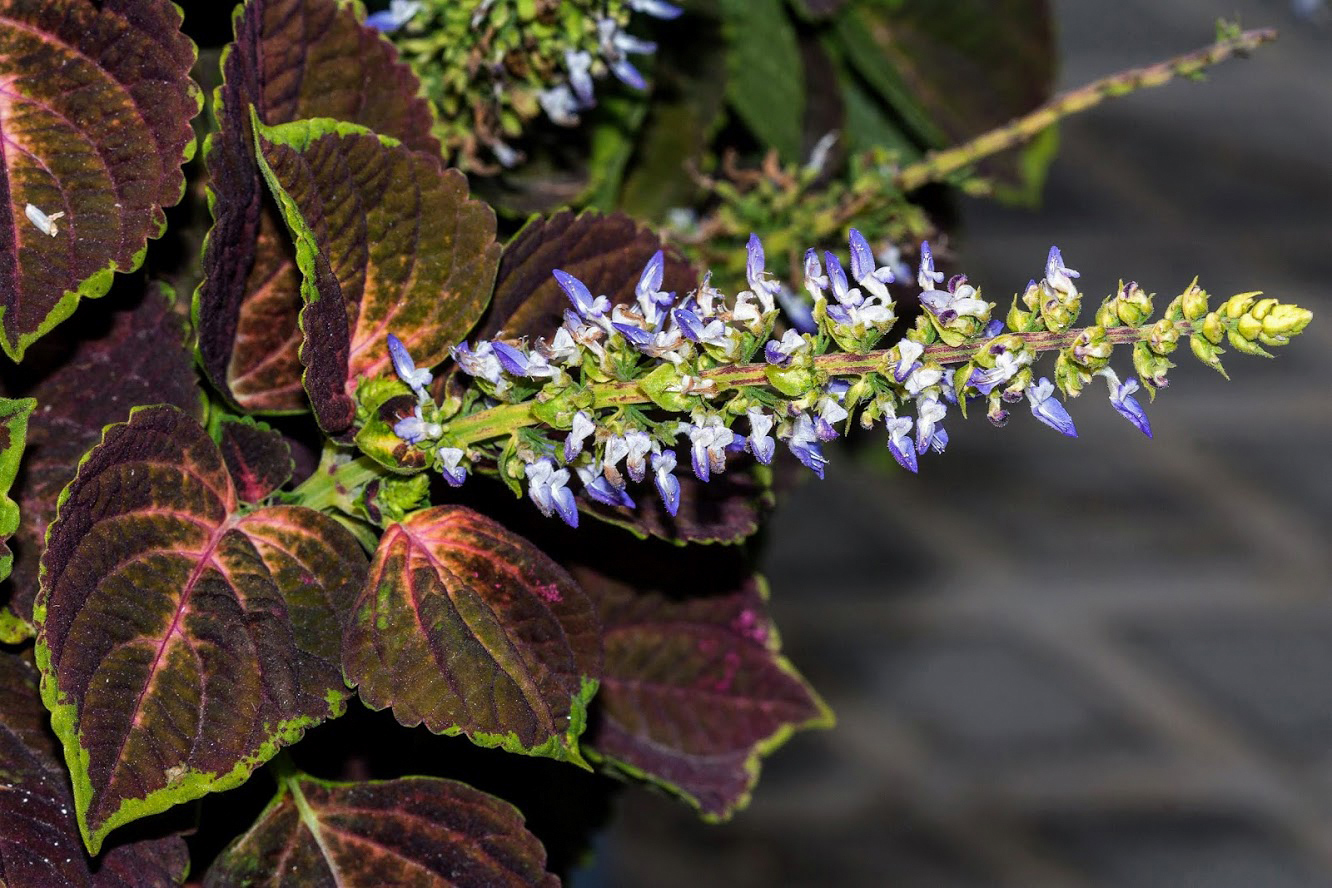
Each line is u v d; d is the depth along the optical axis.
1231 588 2.16
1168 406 2.36
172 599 0.77
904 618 2.11
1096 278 2.40
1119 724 2.03
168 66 0.78
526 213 0.88
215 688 0.77
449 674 0.77
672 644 0.87
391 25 0.84
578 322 0.75
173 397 0.80
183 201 0.81
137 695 0.76
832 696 2.04
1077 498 2.25
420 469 0.78
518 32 0.84
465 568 0.78
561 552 0.85
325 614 0.78
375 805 0.81
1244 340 0.73
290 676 0.77
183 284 0.81
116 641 0.76
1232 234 2.51
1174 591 2.16
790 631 2.09
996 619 2.12
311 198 0.78
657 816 1.93
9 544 0.79
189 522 0.78
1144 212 2.54
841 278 0.75
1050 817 1.94
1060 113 0.89
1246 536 2.21
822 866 1.90
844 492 2.24
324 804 0.81
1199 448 2.31
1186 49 2.77
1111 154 2.63
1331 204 2.57
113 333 0.80
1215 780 1.97
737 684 0.87
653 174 0.93
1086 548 2.20
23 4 0.77
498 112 0.85
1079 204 2.55
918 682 2.06
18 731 0.79
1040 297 0.74
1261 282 2.43
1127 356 2.30
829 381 0.75
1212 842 1.91
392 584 0.78
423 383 0.77
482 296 0.80
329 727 0.84
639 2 0.84
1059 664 2.08
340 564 0.78
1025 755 2.00
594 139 0.89
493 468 0.79
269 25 0.80
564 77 0.86
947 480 2.26
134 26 0.78
